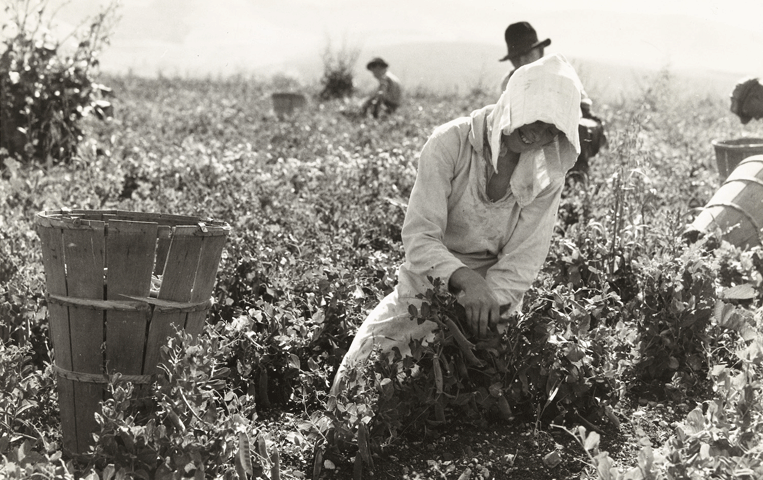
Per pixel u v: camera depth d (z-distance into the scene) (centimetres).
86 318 263
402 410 297
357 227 552
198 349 253
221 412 271
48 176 714
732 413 264
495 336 298
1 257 428
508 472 288
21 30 854
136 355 269
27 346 322
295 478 277
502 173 292
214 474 247
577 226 495
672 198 669
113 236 255
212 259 278
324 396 331
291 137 1173
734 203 504
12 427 274
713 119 1605
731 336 372
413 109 1662
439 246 296
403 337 314
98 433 271
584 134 661
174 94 2059
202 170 756
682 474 229
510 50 668
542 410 320
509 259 308
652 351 362
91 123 1026
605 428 321
